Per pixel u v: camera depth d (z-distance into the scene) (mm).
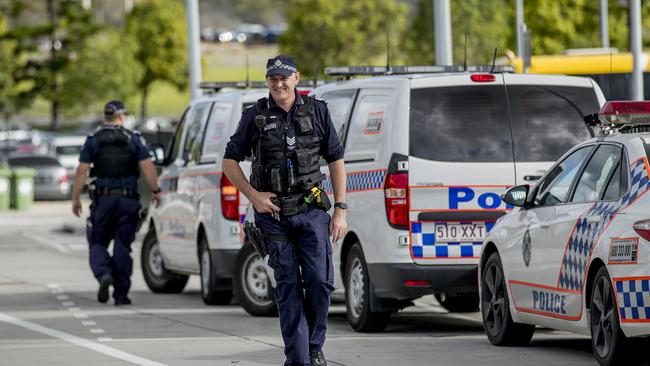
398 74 36469
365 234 32656
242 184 23531
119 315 38656
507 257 29266
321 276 23422
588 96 32375
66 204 118500
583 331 25906
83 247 72000
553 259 26984
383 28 140875
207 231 40594
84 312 39594
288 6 144750
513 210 29688
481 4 120188
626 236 23812
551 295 27125
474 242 31656
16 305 41875
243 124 23594
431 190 31594
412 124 31734
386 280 31891
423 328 34938
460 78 31969
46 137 177750
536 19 125375
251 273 38312
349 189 33656
